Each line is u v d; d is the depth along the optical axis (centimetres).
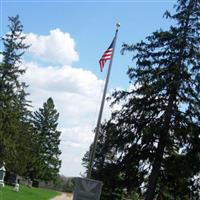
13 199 4288
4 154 5494
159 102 2967
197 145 2875
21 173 6769
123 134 3011
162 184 3030
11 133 5403
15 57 5316
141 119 2978
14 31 5328
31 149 8006
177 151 2950
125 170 3019
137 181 3039
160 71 2983
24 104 7331
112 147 3045
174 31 3022
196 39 2988
